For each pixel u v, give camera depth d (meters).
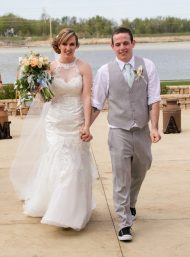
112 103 5.64
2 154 9.91
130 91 5.57
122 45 5.53
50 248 5.44
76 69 5.93
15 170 6.56
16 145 10.74
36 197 6.09
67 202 5.68
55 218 5.64
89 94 5.89
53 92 5.93
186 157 9.31
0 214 6.44
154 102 5.59
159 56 75.25
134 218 6.14
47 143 5.96
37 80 5.83
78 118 5.92
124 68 5.59
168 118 11.66
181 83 20.88
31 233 5.84
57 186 5.72
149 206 6.65
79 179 5.77
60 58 5.95
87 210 5.88
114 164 5.61
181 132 11.80
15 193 7.28
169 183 7.65
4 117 11.46
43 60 5.81
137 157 5.68
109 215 6.35
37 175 6.13
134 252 5.30
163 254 5.23
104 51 99.69
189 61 57.34
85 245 5.49
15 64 52.50
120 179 5.60
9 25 130.00
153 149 10.05
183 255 5.20
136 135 5.61
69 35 5.84
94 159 9.37
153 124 5.59
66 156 5.80
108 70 5.64
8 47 129.25
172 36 152.88
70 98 5.92
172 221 6.11
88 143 6.00
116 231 5.84
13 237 5.74
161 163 8.88
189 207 6.58
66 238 5.68
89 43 131.62
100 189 7.43
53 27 94.00
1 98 15.76
